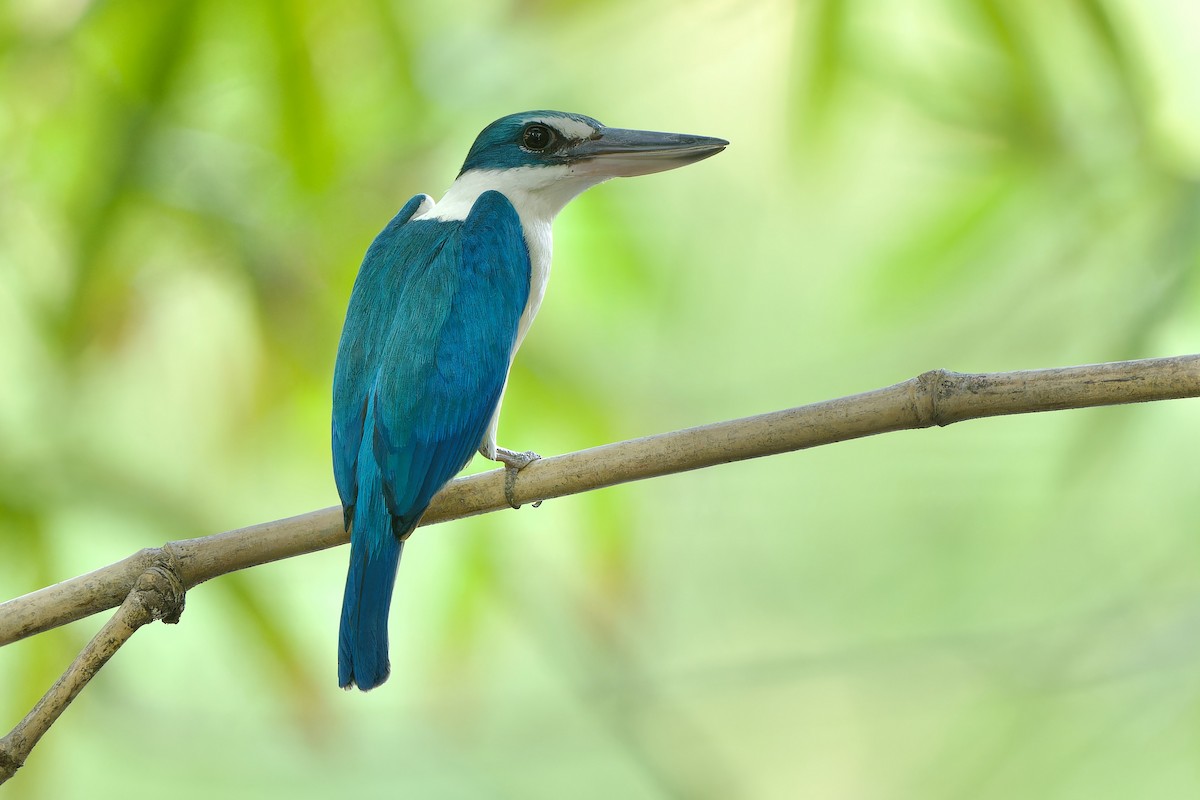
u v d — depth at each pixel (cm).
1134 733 1029
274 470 1077
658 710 1102
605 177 785
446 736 1116
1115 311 1004
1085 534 1216
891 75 1028
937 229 1085
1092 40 963
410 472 639
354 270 965
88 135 943
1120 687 1045
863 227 1337
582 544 1071
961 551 1281
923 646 1094
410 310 681
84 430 948
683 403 1275
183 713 1083
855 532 1326
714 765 1107
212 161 960
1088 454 1012
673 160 773
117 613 562
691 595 1324
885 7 1015
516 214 750
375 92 1006
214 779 1078
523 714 1139
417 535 1041
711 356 1326
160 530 912
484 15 1069
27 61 922
